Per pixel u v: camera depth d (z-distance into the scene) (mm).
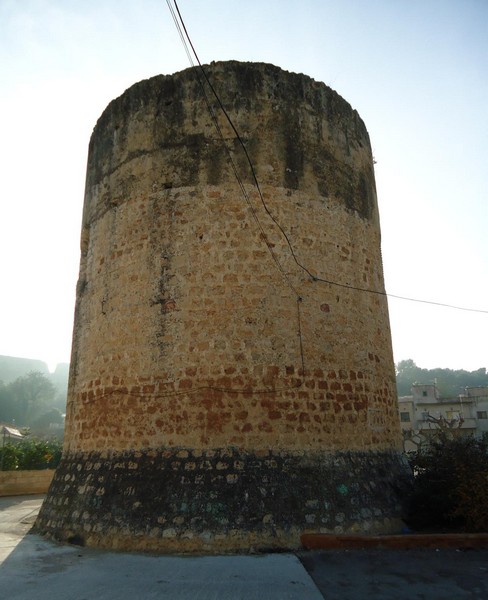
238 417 8633
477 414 51156
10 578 6387
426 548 7652
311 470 8539
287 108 10617
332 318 9875
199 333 9133
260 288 9375
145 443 8836
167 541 7688
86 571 6684
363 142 12172
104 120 11891
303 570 6621
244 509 7883
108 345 10008
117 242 10539
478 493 8344
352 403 9602
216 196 9836
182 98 10570
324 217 10414
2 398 81125
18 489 18688
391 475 9703
